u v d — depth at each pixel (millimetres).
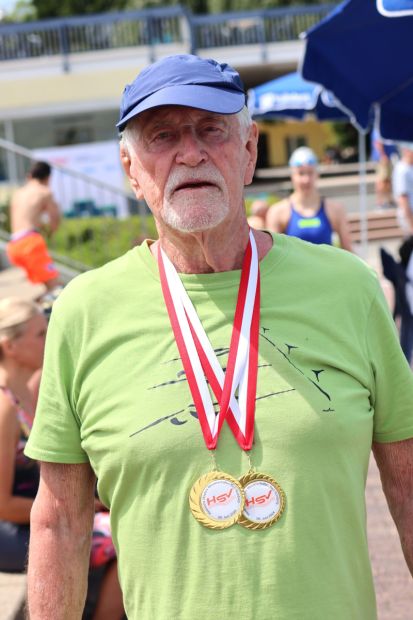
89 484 1923
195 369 1761
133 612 1787
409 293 5789
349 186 21375
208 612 1680
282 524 1685
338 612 1696
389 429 1876
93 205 14820
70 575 1876
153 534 1731
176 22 20141
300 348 1777
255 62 21375
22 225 7812
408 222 9109
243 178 1861
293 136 33656
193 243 1834
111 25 20047
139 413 1748
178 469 1717
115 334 1817
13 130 20094
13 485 3207
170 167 1778
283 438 1710
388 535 4176
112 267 1919
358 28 4699
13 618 2975
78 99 20016
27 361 3180
